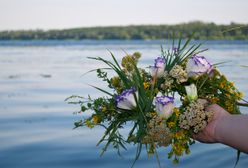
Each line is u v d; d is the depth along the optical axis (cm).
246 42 12619
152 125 180
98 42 16562
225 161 744
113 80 203
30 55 6756
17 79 2633
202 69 190
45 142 960
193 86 185
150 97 191
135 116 192
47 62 4500
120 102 190
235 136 154
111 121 198
